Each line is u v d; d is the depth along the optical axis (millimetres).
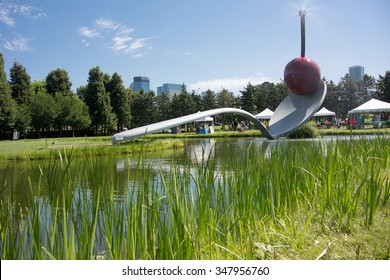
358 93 41156
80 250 1766
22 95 29641
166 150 12148
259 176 2910
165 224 1958
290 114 12703
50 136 31688
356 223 2508
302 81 12438
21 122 25453
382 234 2264
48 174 2016
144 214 1938
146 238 1872
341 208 2664
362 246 2084
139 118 36969
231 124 35344
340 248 2076
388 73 33781
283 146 3846
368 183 2793
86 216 1856
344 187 2809
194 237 2100
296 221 2611
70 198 1967
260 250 2064
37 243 1800
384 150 4535
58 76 34250
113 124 33062
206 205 2309
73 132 30422
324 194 2871
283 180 2953
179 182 2480
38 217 1816
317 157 3420
